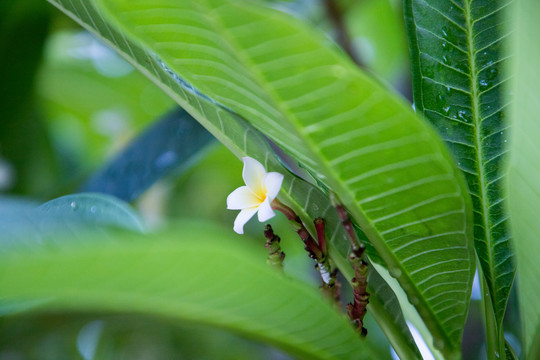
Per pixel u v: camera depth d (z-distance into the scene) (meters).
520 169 0.99
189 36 0.88
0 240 0.84
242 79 0.89
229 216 2.08
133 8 0.86
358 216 0.94
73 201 0.94
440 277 0.98
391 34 1.99
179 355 1.82
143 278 0.89
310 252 1.00
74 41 2.12
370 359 0.99
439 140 0.87
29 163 1.61
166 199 2.05
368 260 1.02
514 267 1.03
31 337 1.20
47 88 2.12
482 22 1.00
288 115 0.88
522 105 0.98
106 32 1.01
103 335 1.74
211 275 0.90
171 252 0.87
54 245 0.85
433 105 1.03
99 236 0.85
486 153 1.01
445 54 1.02
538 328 1.03
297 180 0.99
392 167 0.90
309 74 0.85
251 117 0.94
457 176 0.90
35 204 0.90
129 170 1.30
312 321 0.96
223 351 1.83
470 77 1.01
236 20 0.83
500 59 1.00
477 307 1.47
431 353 1.07
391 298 1.03
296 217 0.99
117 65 2.14
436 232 0.95
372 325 1.41
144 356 1.80
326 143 0.89
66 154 2.13
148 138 1.32
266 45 0.84
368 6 1.95
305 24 0.83
